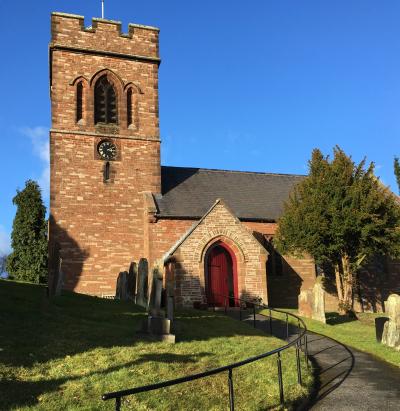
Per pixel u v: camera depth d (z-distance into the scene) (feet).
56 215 100.73
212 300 92.27
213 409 29.94
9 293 65.46
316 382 39.63
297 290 109.19
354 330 67.56
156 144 111.96
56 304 64.49
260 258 93.86
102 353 40.86
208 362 40.75
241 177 127.65
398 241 86.43
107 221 103.76
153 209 102.22
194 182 119.55
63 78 107.86
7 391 30.40
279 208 116.47
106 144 108.06
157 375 35.65
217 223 92.94
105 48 112.37
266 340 54.24
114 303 73.72
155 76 115.96
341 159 90.22
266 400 32.30
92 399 29.96
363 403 33.73
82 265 99.81
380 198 86.53
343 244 86.33
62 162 103.71
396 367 45.11
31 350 39.73
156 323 49.14
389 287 115.44
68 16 110.63
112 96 112.37
